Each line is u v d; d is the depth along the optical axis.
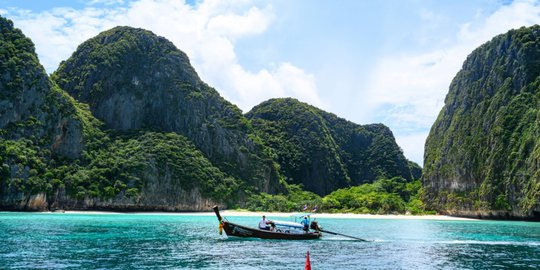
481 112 150.75
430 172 165.00
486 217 130.12
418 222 107.50
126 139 155.62
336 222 103.06
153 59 180.25
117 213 128.75
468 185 142.62
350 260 39.56
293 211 146.62
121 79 170.88
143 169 138.75
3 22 139.38
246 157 174.62
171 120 169.88
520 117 133.88
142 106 169.25
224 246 47.72
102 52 176.38
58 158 134.25
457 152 152.12
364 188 189.38
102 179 133.38
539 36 148.00
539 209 109.69
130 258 38.41
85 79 169.62
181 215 124.94
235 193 159.75
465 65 173.62
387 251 46.09
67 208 126.31
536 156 115.31
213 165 165.88
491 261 39.97
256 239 54.88
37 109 132.12
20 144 123.19
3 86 127.75
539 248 49.84
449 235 67.06
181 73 182.62
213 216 120.38
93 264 35.09
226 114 185.75
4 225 68.44
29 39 141.38
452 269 35.72
